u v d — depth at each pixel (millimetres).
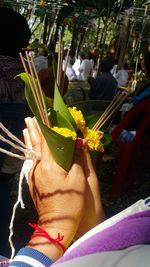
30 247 1312
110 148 6613
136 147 5312
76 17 15547
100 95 7578
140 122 5148
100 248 952
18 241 3811
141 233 946
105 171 6062
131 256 877
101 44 15539
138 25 13969
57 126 1475
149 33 13797
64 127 1465
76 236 1427
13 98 2955
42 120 1474
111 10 13828
